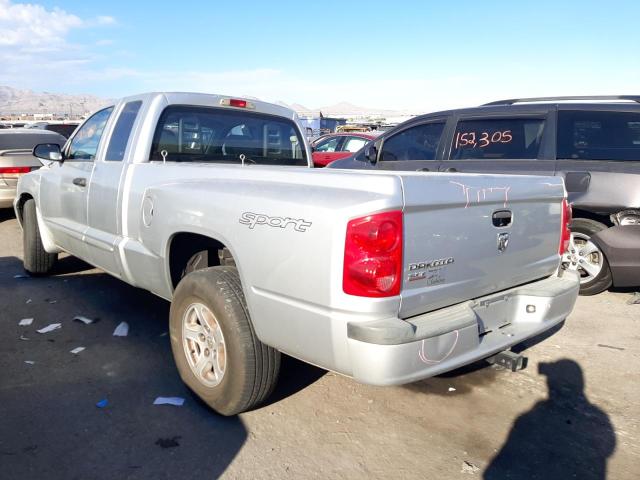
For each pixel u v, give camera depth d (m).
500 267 3.08
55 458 2.85
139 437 3.06
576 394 3.64
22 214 6.48
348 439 3.09
